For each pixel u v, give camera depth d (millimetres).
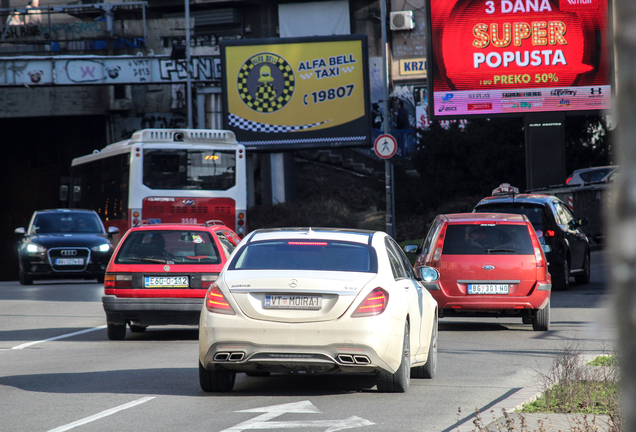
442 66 89562
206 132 82250
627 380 4199
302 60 126812
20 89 143500
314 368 23359
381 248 25422
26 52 150375
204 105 135875
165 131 81625
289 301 23312
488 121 115312
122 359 33656
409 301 25344
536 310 41594
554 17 89000
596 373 24750
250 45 126750
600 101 88812
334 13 152625
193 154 81688
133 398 24547
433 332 28844
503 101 89500
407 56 162250
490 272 41250
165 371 30141
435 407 22719
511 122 114188
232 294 23672
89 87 145000
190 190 81375
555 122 89188
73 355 35219
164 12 157625
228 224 81812
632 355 4176
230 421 20859
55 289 72938
